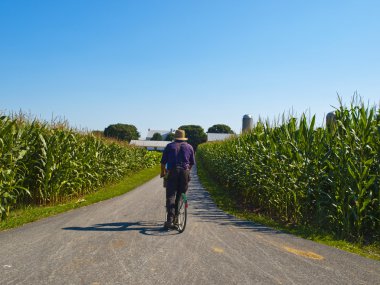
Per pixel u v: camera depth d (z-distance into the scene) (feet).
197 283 13.37
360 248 20.30
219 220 28.50
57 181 37.93
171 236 21.44
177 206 24.23
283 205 31.17
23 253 17.04
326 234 23.44
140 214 30.19
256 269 15.17
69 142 40.83
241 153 45.98
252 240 20.85
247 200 43.04
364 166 23.29
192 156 24.76
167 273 14.42
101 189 55.01
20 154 29.91
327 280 13.98
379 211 22.74
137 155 97.25
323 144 27.55
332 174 25.44
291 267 15.56
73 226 24.32
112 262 15.76
